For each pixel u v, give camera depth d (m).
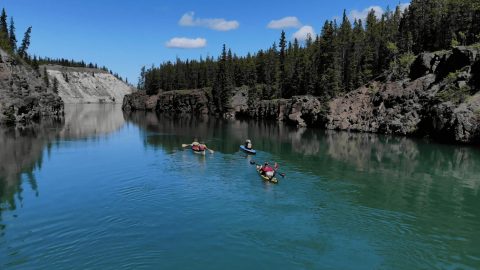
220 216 24.50
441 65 77.94
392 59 107.44
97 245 20.16
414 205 27.89
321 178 35.44
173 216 24.48
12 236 21.28
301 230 22.44
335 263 18.50
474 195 30.92
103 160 42.84
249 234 21.72
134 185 31.86
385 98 83.25
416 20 115.81
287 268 17.95
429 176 37.41
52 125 88.25
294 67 140.12
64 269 17.59
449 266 18.48
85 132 73.81
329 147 56.06
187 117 137.00
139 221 23.59
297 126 95.56
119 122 103.62
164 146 54.44
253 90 144.75
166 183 32.53
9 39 146.12
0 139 60.78
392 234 22.19
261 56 165.62
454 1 105.12
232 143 59.34
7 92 90.50
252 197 28.66
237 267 18.02
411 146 58.22
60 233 21.75
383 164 43.03
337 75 109.94
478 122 59.12
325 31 130.75
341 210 26.17
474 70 67.50
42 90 122.69
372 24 146.38
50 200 27.88
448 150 54.31
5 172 36.75
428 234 22.33
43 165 40.09
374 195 30.20
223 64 156.50
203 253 19.34
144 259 18.64
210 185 31.94
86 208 26.06
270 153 49.47
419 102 76.31
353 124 85.25
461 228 23.47
